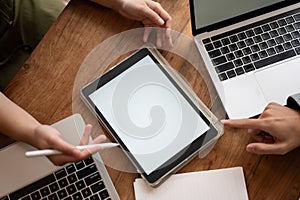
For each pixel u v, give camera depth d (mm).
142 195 848
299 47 942
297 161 864
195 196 844
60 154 836
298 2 963
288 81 917
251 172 859
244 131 884
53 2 1228
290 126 858
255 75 919
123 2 962
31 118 897
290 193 847
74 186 862
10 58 1198
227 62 928
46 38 967
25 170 877
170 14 983
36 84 938
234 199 840
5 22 1185
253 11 939
